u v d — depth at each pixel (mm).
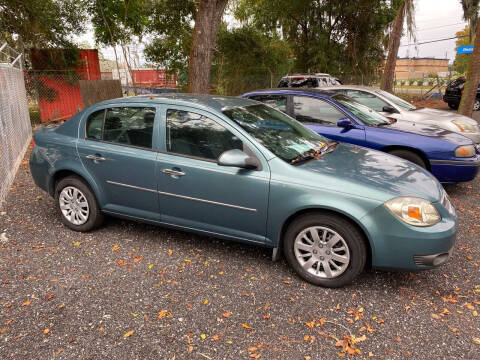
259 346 2650
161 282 3420
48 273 3529
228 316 2963
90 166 4129
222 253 3977
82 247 4047
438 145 5473
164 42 17469
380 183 3215
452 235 3100
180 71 18250
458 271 3691
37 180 4566
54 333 2750
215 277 3514
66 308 3029
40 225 4578
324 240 3287
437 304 3160
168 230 4512
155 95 4199
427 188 3328
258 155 3424
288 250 3453
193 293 3260
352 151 4062
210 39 10617
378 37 21594
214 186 3539
